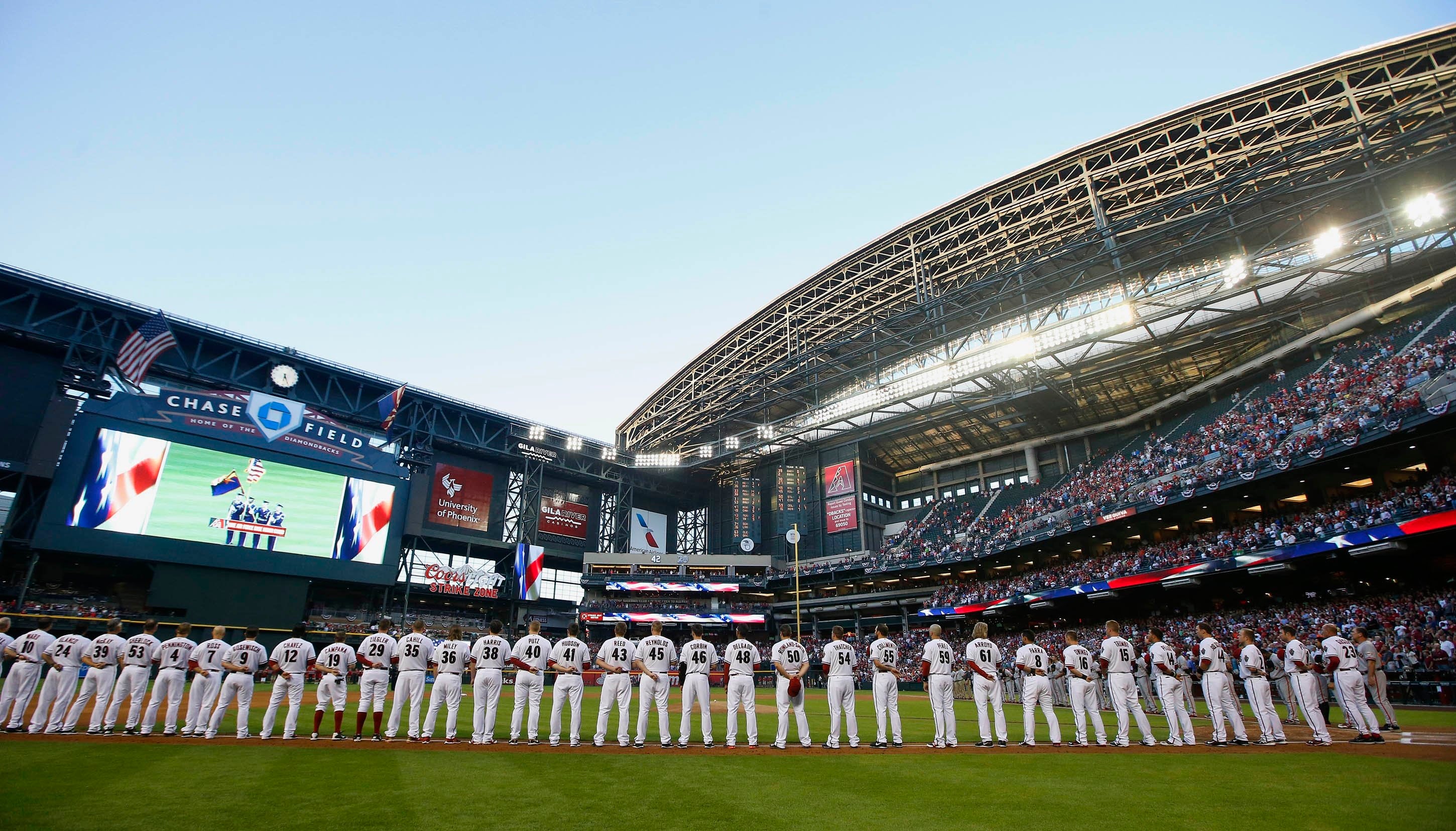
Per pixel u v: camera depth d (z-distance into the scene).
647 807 8.20
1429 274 43.28
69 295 49.84
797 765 11.33
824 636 71.44
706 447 75.50
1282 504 42.38
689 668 14.03
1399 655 28.53
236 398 51.41
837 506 73.88
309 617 54.44
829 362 64.38
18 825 6.92
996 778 10.05
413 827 7.16
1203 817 7.64
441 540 63.53
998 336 60.09
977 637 14.63
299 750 12.36
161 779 9.48
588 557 71.88
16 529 46.03
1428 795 8.62
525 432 70.88
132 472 46.72
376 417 62.69
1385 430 32.41
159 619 46.28
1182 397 59.22
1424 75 41.34
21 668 14.03
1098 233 48.19
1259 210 49.19
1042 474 71.75
